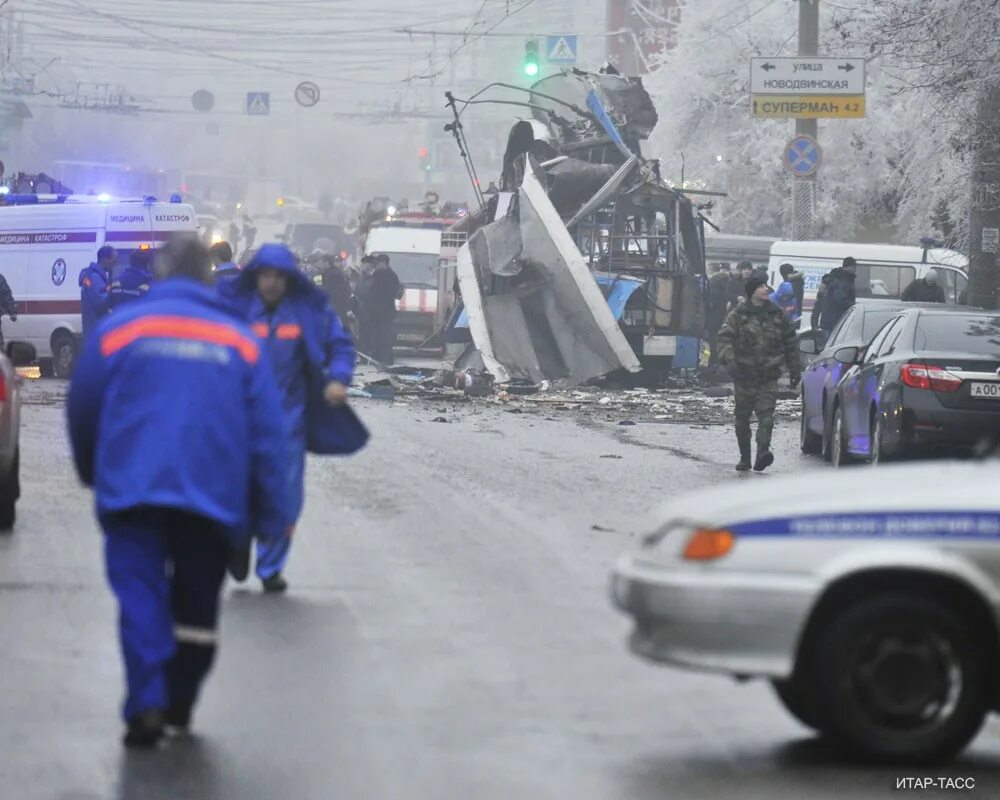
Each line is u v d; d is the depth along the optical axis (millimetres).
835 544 23859
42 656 30781
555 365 108562
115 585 24094
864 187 168250
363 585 38656
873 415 61375
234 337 24781
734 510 24266
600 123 119000
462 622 34688
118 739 25438
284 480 25047
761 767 24609
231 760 24469
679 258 113188
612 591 26016
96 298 91375
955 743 24328
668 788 23516
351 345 36656
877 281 127125
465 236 130125
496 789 23375
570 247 105875
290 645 32250
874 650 24234
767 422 64625
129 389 24266
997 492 24062
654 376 112938
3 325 110500
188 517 24391
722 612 23844
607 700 28547
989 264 101000
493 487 56750
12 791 22781
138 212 109000
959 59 93375
